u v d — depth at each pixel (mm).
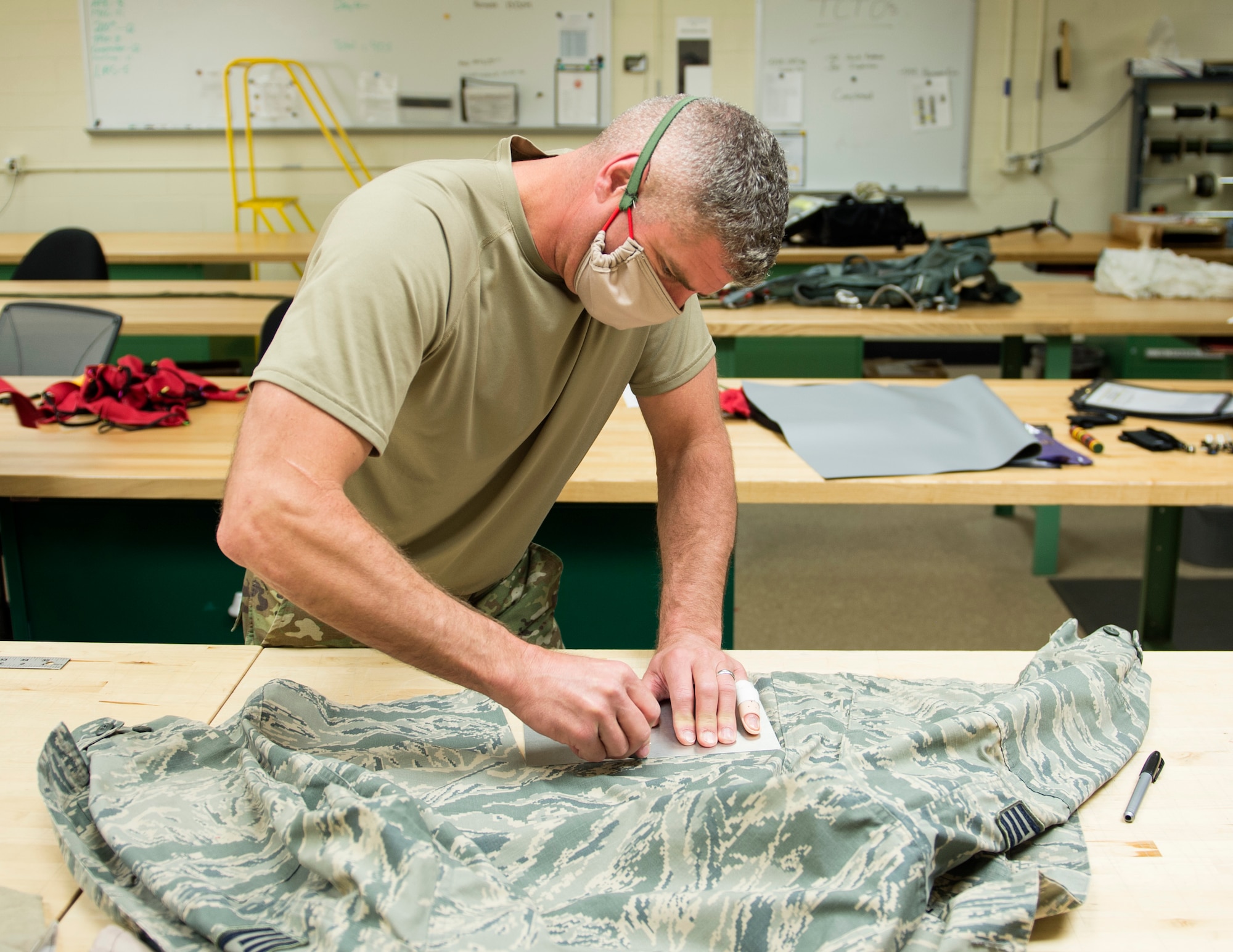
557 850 761
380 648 792
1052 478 1639
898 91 5453
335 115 5434
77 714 966
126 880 744
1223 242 4195
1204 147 5387
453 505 1134
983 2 5355
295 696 948
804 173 5566
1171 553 2186
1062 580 3115
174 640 1784
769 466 1701
